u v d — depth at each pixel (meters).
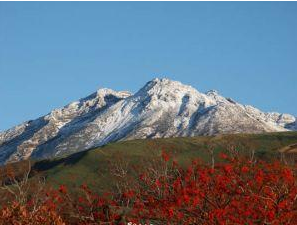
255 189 55.56
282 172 56.94
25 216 51.56
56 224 52.22
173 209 54.25
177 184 56.81
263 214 52.41
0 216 51.22
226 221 52.44
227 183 56.16
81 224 58.06
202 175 56.97
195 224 53.28
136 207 57.06
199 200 54.69
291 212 52.09
